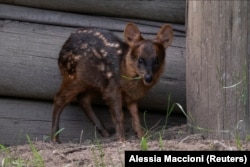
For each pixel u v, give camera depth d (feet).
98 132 37.78
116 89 34.86
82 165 29.48
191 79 32.86
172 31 34.73
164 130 35.83
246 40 30.73
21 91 37.09
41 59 36.88
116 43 35.17
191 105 33.04
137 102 36.86
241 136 31.04
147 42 34.32
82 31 36.22
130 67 34.30
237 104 31.01
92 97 37.17
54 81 37.17
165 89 37.58
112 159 29.37
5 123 37.29
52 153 31.27
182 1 38.42
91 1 37.70
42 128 37.68
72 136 37.99
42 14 37.50
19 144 37.40
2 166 29.76
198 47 32.09
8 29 36.83
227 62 31.01
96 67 35.22
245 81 30.73
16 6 37.42
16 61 36.63
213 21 31.27
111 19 38.40
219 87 31.35
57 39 37.24
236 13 30.71
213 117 31.76
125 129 38.01
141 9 38.19
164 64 35.27
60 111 36.22
